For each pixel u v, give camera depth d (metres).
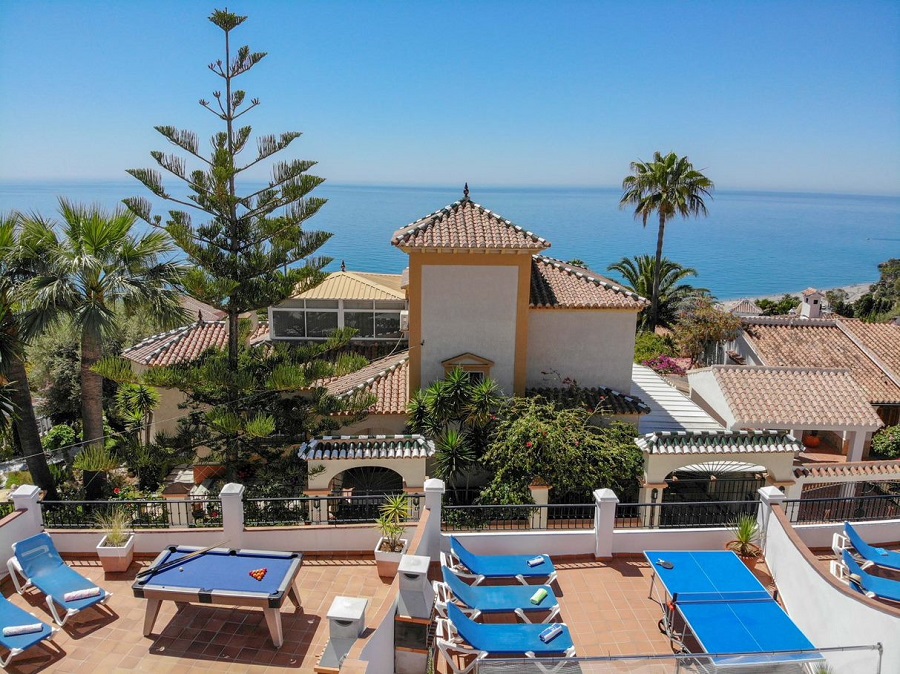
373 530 11.09
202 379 15.44
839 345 28.39
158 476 16.83
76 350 28.19
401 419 17.95
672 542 11.64
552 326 18.70
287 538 11.05
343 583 10.14
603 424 18.08
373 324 22.34
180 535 10.88
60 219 15.72
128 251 15.70
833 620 9.27
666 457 15.48
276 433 16.89
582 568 11.20
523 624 8.86
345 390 17.75
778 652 7.87
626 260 46.72
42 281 14.73
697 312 33.12
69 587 9.11
